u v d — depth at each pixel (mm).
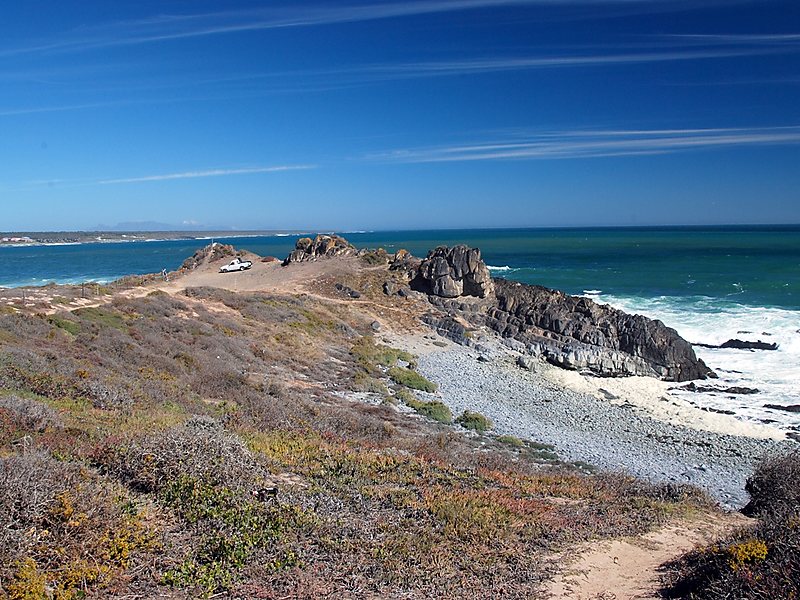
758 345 44656
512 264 111562
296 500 11359
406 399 30391
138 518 9414
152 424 15102
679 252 132625
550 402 33844
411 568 9461
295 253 73625
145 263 135875
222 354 30031
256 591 8180
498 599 8984
